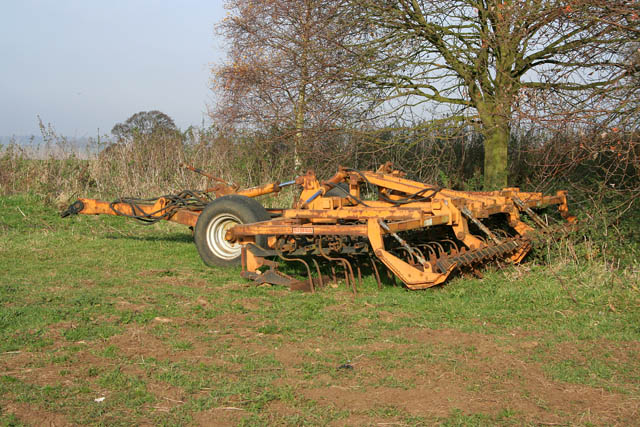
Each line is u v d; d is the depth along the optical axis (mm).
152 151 15773
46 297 6488
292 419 3543
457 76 12773
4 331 5230
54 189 14711
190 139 16469
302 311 6039
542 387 4059
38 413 3621
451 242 7777
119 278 7695
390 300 6387
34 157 15695
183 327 5477
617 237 7828
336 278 7473
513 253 7746
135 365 4461
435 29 12562
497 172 12484
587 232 8125
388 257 6664
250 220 8133
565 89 10664
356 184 8820
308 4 13562
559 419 3574
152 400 3822
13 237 10914
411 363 4504
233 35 16781
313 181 8219
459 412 3654
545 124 7992
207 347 4902
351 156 14055
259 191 9219
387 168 9320
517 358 4625
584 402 3822
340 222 8164
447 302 6281
